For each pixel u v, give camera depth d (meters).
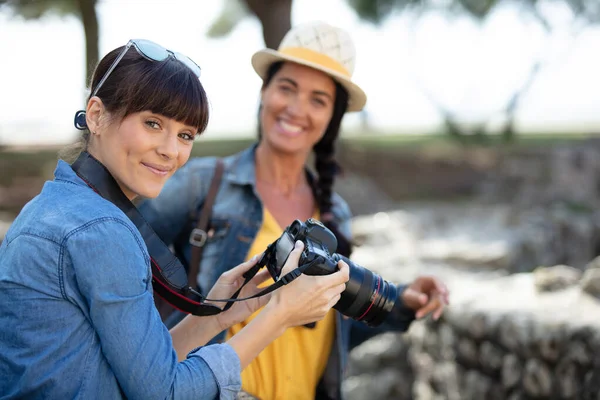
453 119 18.75
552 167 11.45
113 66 1.32
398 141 18.78
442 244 6.27
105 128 1.33
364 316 1.71
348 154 15.16
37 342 1.20
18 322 1.21
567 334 2.43
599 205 10.08
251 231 2.13
